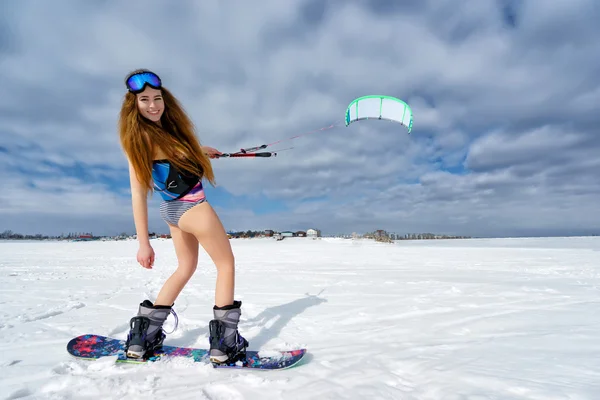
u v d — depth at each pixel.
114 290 4.70
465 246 21.17
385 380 1.53
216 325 1.81
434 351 1.94
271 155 2.77
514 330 2.40
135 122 1.97
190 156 2.03
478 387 1.44
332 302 3.52
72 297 4.08
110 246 24.75
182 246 2.12
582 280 5.18
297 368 1.72
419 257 11.46
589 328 2.44
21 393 1.46
